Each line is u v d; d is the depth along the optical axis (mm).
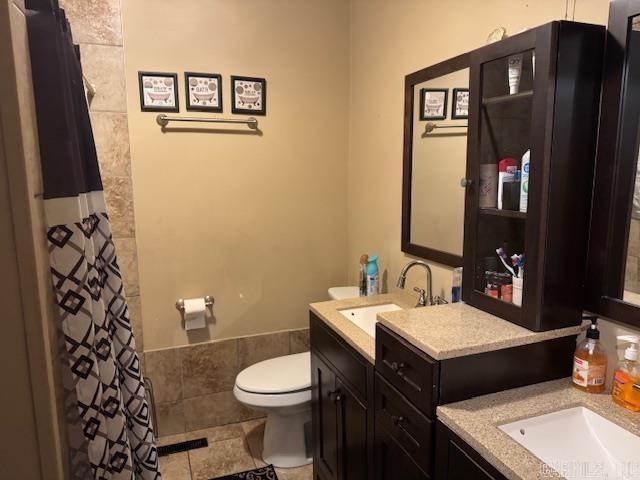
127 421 970
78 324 692
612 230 1177
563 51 1101
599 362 1205
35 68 634
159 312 2457
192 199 2424
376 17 2301
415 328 1292
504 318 1343
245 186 2514
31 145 603
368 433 1566
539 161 1158
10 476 603
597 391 1212
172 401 2541
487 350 1188
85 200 814
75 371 701
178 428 2572
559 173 1156
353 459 1716
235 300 2592
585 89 1146
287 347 2725
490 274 1447
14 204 558
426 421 1192
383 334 1387
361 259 2293
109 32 2148
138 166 2305
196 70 2322
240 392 2162
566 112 1134
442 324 1318
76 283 686
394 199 2244
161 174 2348
